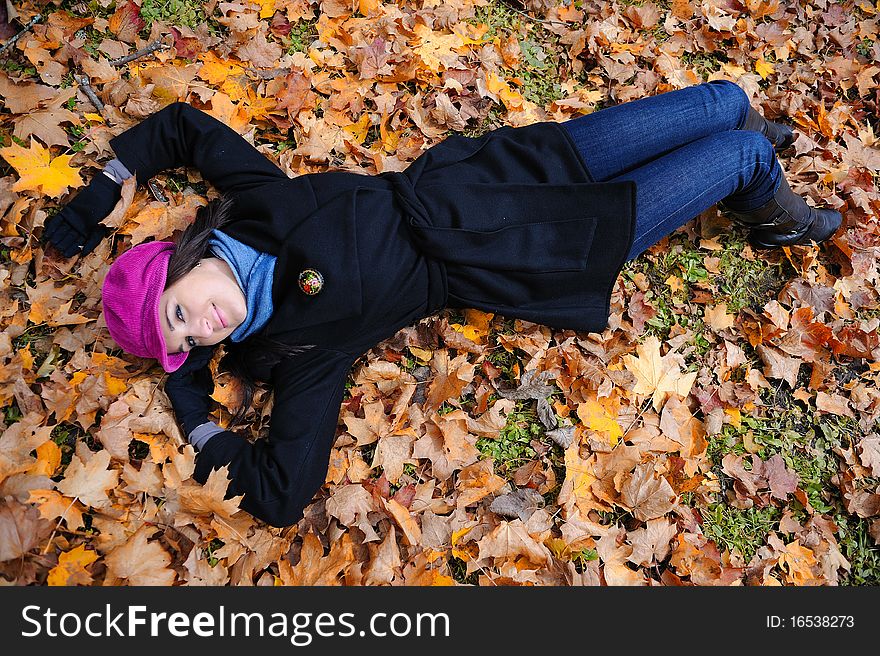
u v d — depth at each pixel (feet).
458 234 5.72
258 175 6.11
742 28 8.82
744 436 6.99
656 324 7.25
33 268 6.08
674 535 6.33
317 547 5.72
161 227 6.33
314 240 5.48
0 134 6.27
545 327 6.91
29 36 6.63
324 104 7.30
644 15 8.69
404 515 5.97
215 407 6.17
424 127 7.43
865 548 6.77
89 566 5.22
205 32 7.20
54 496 5.24
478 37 8.11
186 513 5.55
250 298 5.55
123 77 6.82
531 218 5.96
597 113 6.42
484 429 6.46
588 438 6.57
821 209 7.77
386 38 7.73
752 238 7.70
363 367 6.45
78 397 5.70
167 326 5.29
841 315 7.59
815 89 8.80
